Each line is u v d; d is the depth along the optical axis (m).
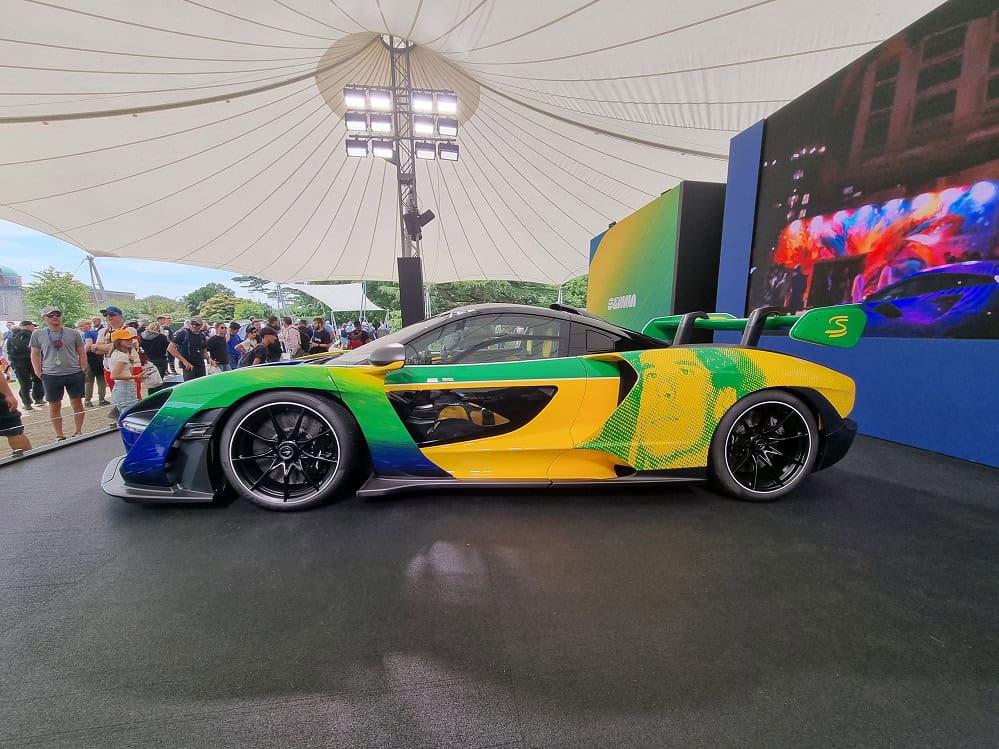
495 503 1.95
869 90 3.18
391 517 1.81
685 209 5.42
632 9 4.53
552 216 12.71
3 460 2.72
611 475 2.01
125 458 1.86
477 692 0.95
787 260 4.05
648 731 0.86
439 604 1.26
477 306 2.18
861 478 2.31
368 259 15.27
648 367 1.96
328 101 8.64
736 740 0.84
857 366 3.30
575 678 0.99
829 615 1.22
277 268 14.86
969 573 1.44
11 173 7.48
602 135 8.52
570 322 2.15
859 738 0.84
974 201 2.55
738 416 1.98
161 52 5.48
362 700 0.93
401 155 10.27
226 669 1.02
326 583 1.37
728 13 4.46
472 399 2.01
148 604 1.27
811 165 3.75
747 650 1.08
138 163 8.08
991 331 2.48
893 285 3.03
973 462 2.57
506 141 10.08
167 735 0.85
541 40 5.32
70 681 0.99
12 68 5.20
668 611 1.23
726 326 2.39
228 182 9.55
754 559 1.51
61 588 1.35
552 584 1.36
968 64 2.54
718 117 6.65
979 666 1.03
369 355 1.98
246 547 1.59
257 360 6.18
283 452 1.86
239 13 5.01
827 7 4.18
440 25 5.41
